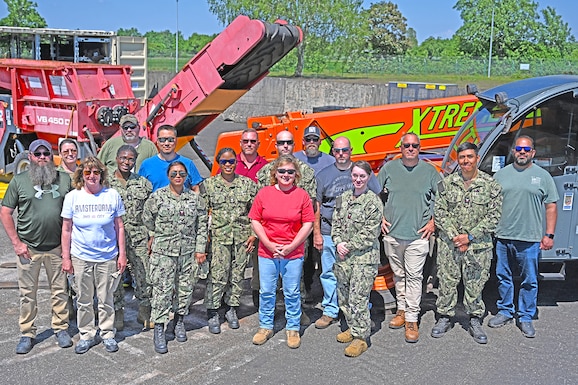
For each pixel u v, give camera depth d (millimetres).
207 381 4781
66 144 5770
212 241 5684
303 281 6418
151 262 5328
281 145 5758
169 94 8742
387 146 7961
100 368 4988
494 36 60156
